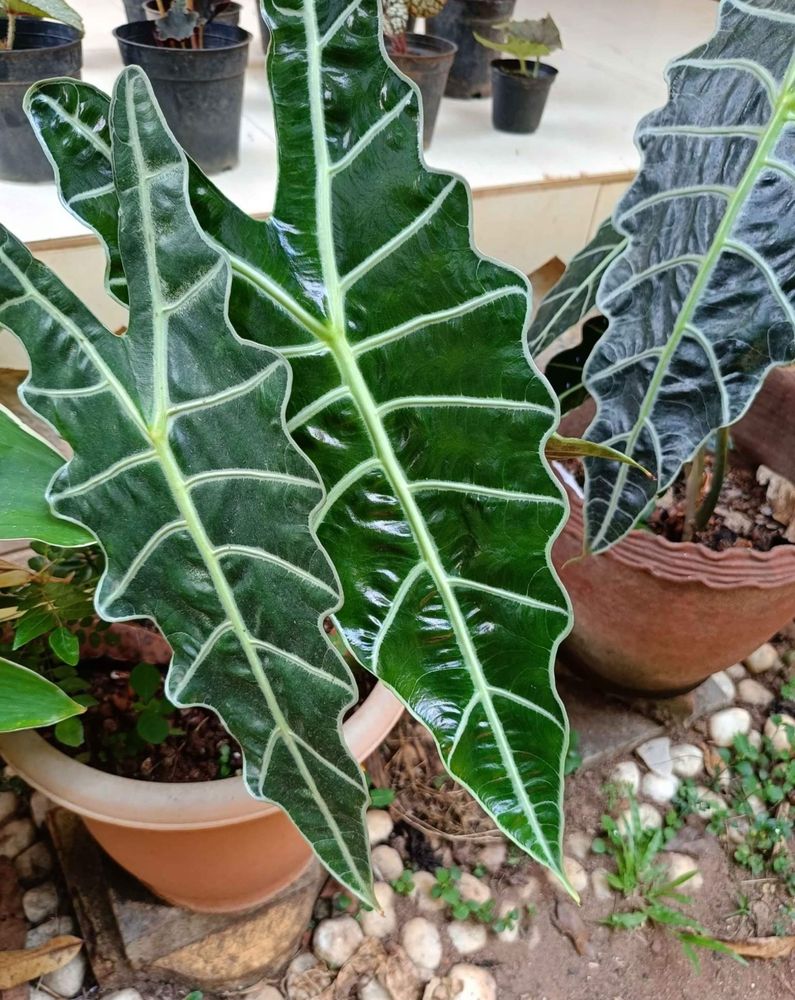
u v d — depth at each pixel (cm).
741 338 75
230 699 55
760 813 140
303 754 57
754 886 132
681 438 79
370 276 57
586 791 139
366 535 62
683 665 130
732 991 121
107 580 52
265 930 112
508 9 192
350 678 57
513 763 60
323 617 56
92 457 51
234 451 53
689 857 134
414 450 61
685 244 76
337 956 117
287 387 52
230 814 80
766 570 115
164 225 50
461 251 57
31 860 121
